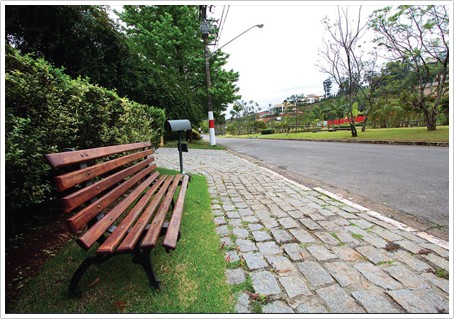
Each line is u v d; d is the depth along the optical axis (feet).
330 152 32.48
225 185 15.20
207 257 6.52
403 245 7.14
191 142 57.11
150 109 23.49
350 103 54.95
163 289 5.24
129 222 5.57
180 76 55.31
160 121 25.72
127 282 5.45
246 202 11.59
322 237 7.75
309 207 10.71
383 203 11.19
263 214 9.92
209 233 7.96
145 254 5.10
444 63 44.57
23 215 7.96
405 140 37.83
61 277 5.57
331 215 9.68
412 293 5.16
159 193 8.21
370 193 12.84
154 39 50.75
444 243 7.27
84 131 9.82
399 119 87.71
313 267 6.13
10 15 20.33
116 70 31.78
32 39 22.76
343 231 8.18
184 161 25.59
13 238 7.05
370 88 66.49
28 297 4.95
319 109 145.48
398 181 14.96
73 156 4.77
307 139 62.34
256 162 26.30
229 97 57.11
